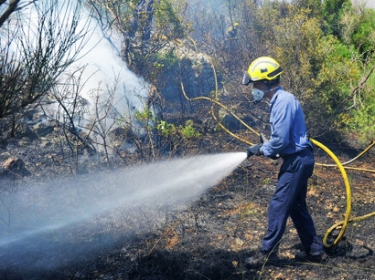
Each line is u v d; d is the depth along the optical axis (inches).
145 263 172.2
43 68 131.3
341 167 171.6
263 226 205.5
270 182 258.8
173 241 188.9
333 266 172.2
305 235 173.0
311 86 335.9
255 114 357.7
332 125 341.7
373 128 353.4
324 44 355.3
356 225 207.8
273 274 167.2
